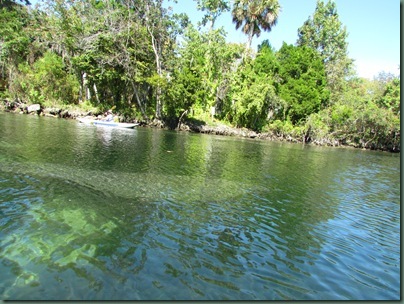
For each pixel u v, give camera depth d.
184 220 8.20
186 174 13.54
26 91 37.75
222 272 5.88
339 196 12.79
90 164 13.27
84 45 36.38
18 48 40.34
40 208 7.86
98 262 5.73
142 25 39.19
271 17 43.66
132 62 37.41
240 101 42.06
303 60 46.91
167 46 41.28
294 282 5.84
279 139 44.31
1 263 5.40
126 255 6.09
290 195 12.02
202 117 43.50
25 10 47.81
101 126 32.38
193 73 40.03
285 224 8.83
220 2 41.03
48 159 13.18
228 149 24.59
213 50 41.44
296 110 45.84
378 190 14.90
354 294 5.65
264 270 6.15
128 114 38.75
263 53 46.59
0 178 9.84
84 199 8.85
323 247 7.60
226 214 9.07
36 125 25.11
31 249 5.93
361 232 8.90
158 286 5.21
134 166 13.97
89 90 40.28
